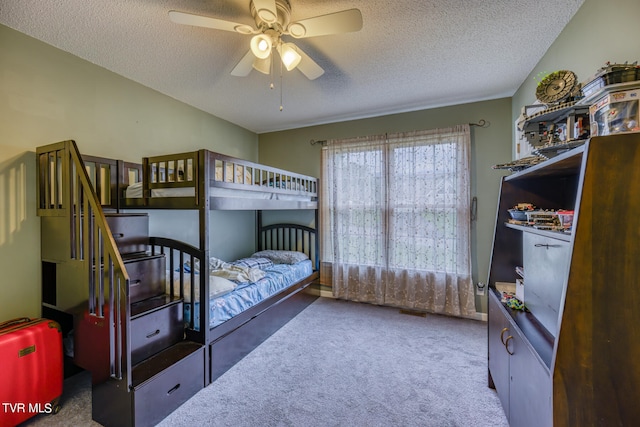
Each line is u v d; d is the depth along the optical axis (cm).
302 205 344
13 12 168
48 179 191
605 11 145
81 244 172
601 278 83
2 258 184
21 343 157
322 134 397
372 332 284
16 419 153
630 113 97
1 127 182
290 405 179
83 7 164
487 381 202
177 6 165
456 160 315
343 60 228
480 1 163
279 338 271
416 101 314
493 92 291
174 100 302
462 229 312
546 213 134
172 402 171
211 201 199
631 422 80
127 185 242
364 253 363
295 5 165
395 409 175
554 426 86
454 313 317
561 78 142
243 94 294
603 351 83
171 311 194
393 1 162
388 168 347
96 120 232
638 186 80
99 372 160
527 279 154
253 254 403
